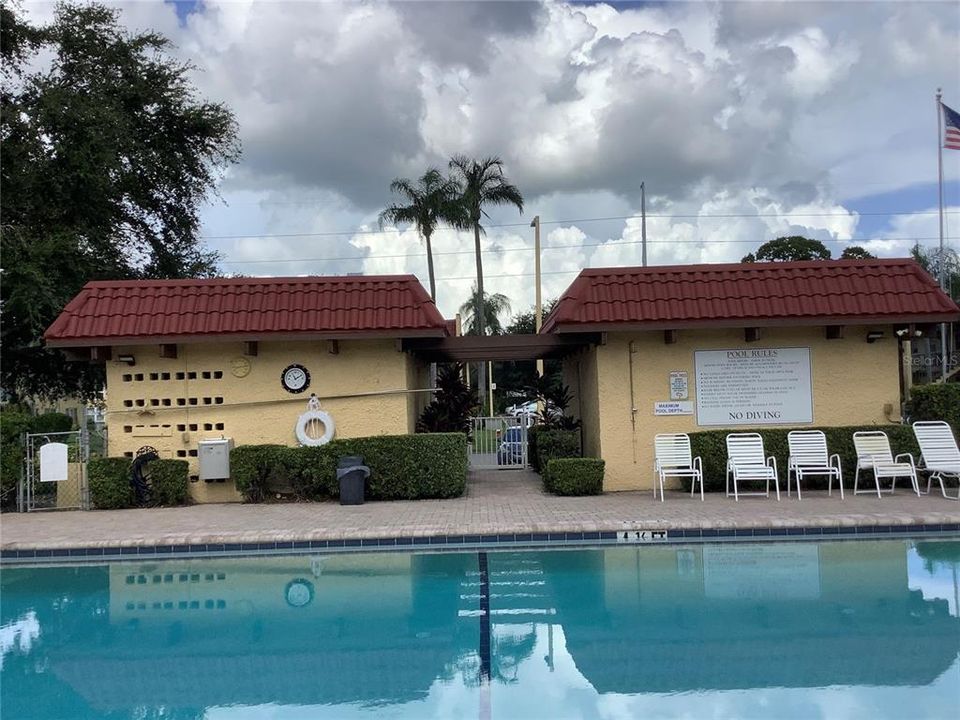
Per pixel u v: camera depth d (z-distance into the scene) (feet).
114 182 76.28
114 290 45.70
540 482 51.37
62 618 25.13
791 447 42.50
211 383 46.09
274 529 34.45
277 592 27.71
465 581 28.45
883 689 17.95
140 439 45.93
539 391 54.65
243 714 17.60
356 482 42.45
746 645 21.18
